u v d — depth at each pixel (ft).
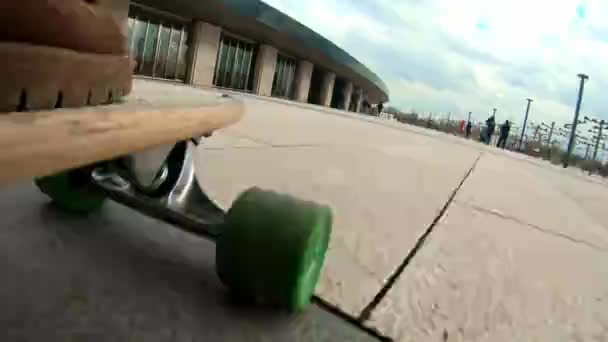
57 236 5.41
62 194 5.84
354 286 5.48
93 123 2.34
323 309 4.83
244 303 4.61
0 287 4.09
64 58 2.47
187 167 5.27
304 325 4.40
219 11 60.90
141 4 58.29
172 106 3.66
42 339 3.51
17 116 1.93
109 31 3.17
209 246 5.98
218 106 5.05
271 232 4.03
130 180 5.04
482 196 14.05
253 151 14.56
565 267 7.89
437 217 9.86
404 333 4.60
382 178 13.80
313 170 12.96
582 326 5.50
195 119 4.05
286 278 4.00
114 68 3.32
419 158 21.98
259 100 53.52
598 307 6.22
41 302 4.00
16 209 6.06
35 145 1.93
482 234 9.11
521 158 49.90
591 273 7.83
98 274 4.69
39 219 5.83
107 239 5.61
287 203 4.28
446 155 27.12
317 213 4.20
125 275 4.78
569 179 32.37
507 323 5.24
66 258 4.91
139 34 60.08
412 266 6.51
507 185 18.60
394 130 43.80
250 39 83.15
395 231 8.14
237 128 20.12
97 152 2.47
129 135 2.77
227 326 4.15
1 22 2.02
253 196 4.33
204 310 4.36
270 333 4.16
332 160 15.64
